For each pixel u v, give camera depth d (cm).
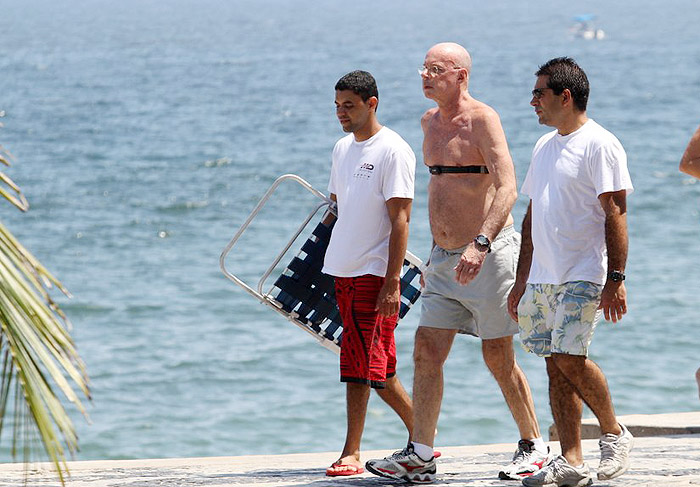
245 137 18938
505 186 1898
